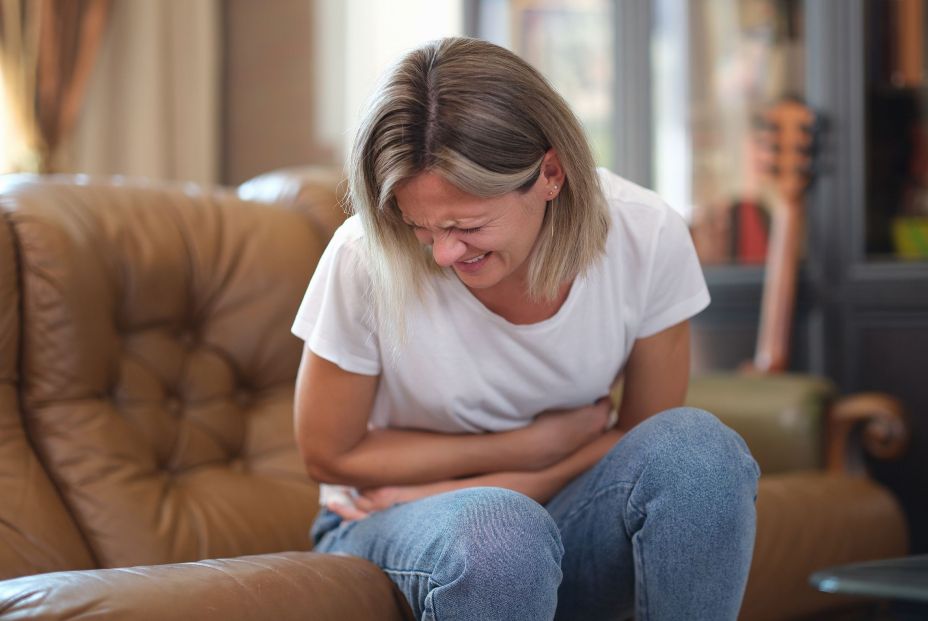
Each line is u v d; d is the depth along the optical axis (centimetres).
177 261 183
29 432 158
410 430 143
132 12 341
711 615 124
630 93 306
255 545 169
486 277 119
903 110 297
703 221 306
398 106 110
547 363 135
